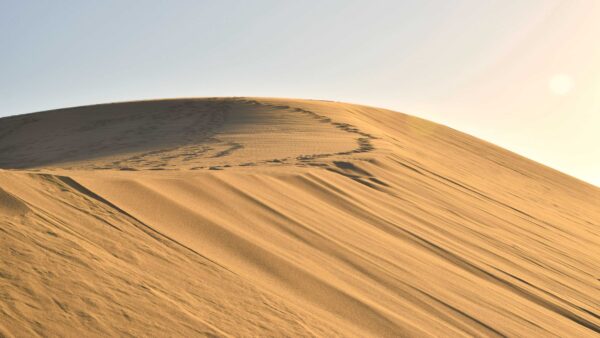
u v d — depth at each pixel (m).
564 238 17.86
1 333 3.70
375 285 7.56
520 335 7.25
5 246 4.83
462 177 23.02
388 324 6.23
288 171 13.41
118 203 7.11
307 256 7.81
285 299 5.96
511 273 10.80
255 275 6.43
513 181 30.86
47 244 5.16
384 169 17.45
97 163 18.89
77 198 6.76
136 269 5.37
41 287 4.41
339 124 30.41
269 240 7.90
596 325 9.23
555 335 7.74
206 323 4.79
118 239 5.96
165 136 29.58
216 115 35.50
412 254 9.66
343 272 7.66
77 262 5.02
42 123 38.44
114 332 4.19
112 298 4.64
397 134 33.97
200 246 6.70
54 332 3.93
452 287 8.46
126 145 27.52
